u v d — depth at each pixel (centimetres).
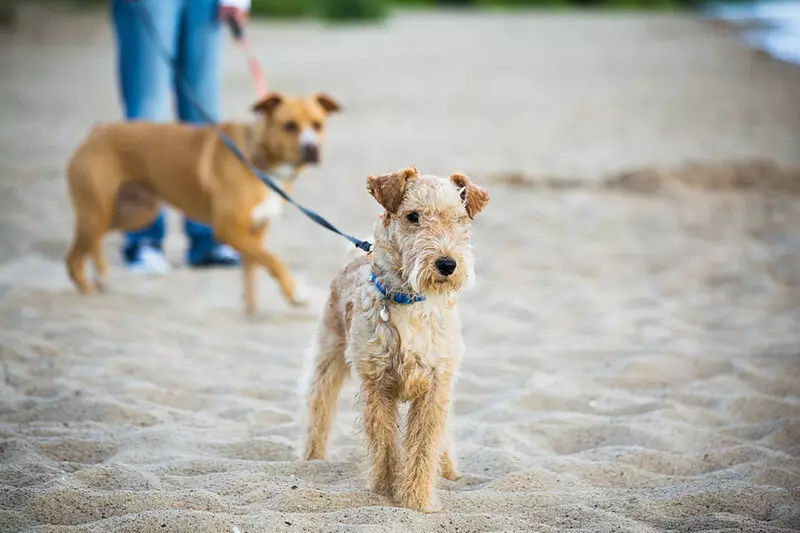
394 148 1628
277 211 859
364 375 463
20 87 2250
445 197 460
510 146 1653
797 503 453
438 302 457
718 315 812
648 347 726
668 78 2478
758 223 1145
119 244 1102
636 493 474
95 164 848
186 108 974
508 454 521
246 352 727
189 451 520
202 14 941
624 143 1673
